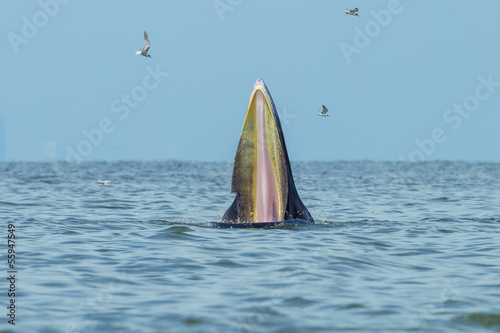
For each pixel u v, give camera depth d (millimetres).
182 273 52719
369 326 38781
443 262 58469
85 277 51156
